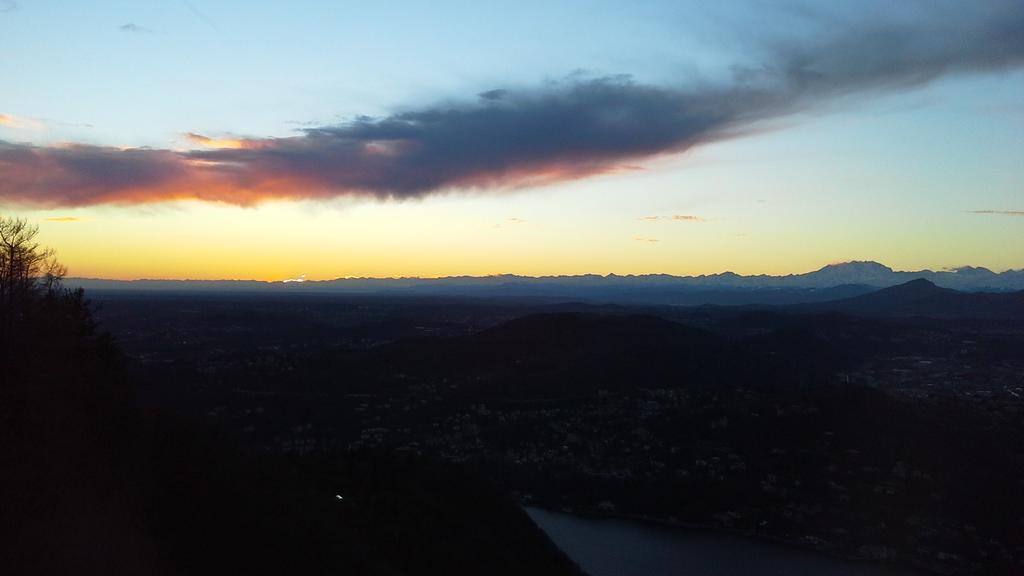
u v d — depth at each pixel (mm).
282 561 17391
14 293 21094
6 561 14141
